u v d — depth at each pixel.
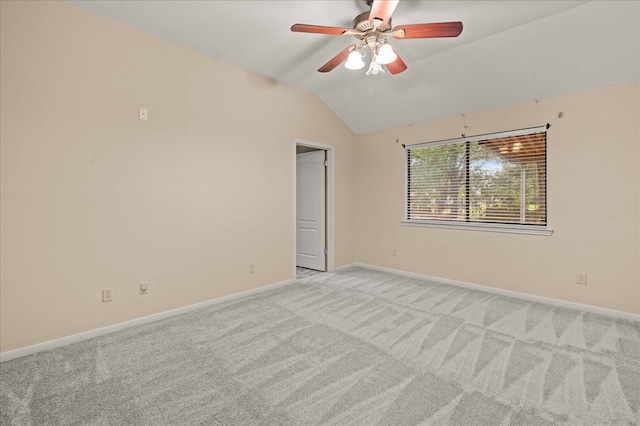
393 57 2.23
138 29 2.83
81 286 2.56
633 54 2.69
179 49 3.11
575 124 3.20
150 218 2.94
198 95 3.26
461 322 2.90
